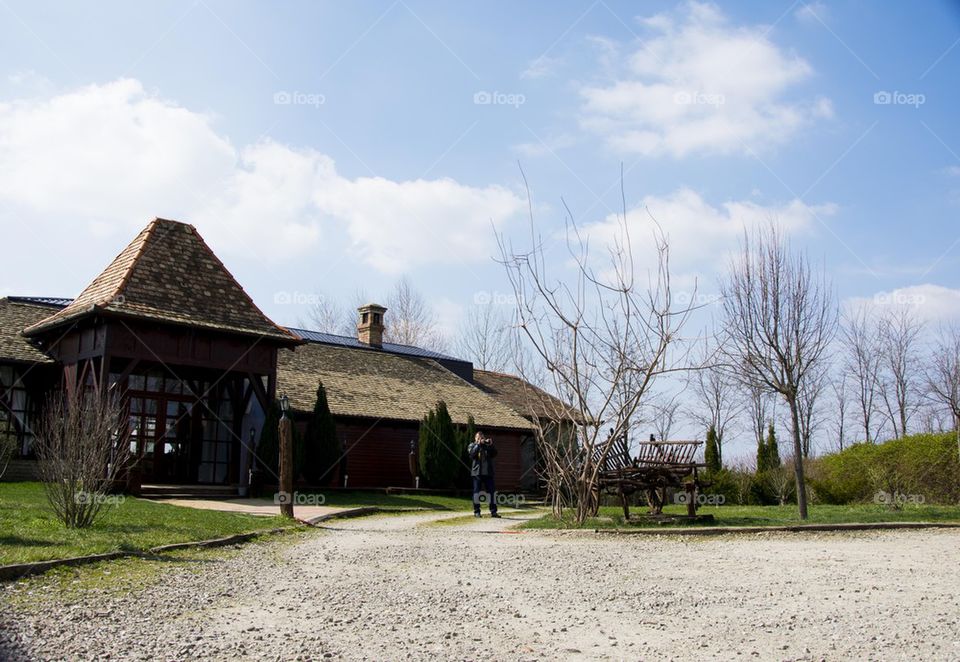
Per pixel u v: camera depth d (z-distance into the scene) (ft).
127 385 76.28
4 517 40.73
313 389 97.66
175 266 78.33
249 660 17.83
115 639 19.20
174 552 35.68
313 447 87.61
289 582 28.89
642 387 56.18
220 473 82.84
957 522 58.44
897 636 21.03
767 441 124.36
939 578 31.37
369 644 19.62
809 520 57.36
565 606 25.09
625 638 20.84
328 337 125.80
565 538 48.52
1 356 75.87
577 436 60.95
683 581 30.48
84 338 73.72
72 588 25.32
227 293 80.28
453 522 62.39
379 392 106.11
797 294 64.13
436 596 26.37
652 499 59.52
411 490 92.73
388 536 48.65
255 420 84.38
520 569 33.47
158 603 23.76
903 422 136.67
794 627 22.18
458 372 135.44
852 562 36.55
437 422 97.60
